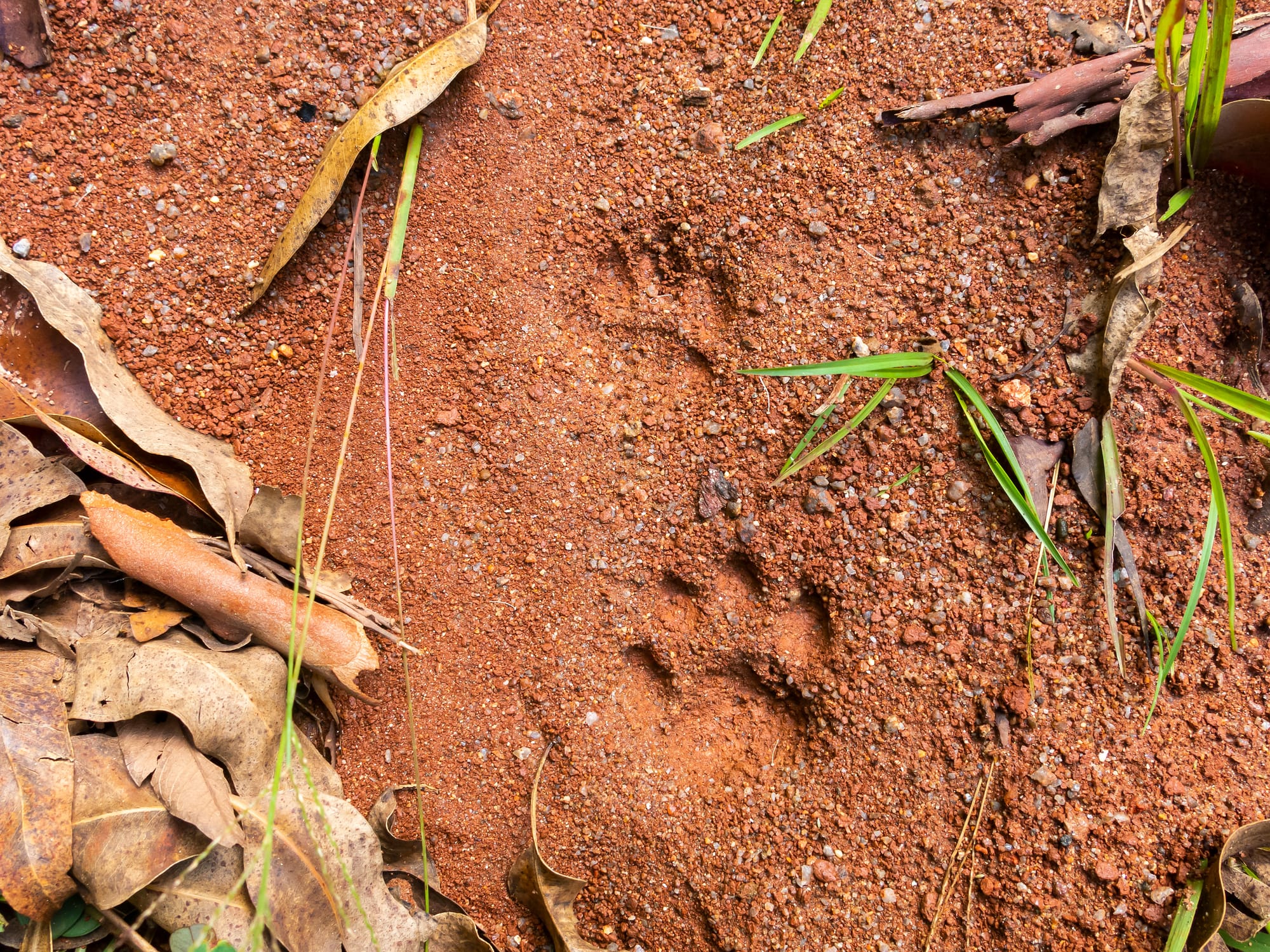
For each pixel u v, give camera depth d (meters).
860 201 0.58
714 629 0.59
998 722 0.57
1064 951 0.56
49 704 0.54
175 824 0.54
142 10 0.57
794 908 0.57
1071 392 0.57
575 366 0.59
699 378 0.59
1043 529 0.56
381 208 0.59
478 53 0.58
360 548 0.59
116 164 0.57
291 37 0.58
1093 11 0.57
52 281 0.57
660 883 0.58
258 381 0.59
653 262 0.59
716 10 0.58
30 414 0.55
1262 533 0.57
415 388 0.59
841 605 0.58
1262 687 0.57
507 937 0.59
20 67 0.57
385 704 0.59
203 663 0.55
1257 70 0.55
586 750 0.59
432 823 0.59
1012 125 0.57
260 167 0.58
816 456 0.57
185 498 0.56
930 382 0.57
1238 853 0.56
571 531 0.59
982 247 0.57
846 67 0.58
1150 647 0.57
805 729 0.59
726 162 0.58
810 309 0.58
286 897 0.54
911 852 0.57
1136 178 0.56
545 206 0.59
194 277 0.58
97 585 0.56
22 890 0.52
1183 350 0.57
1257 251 0.57
